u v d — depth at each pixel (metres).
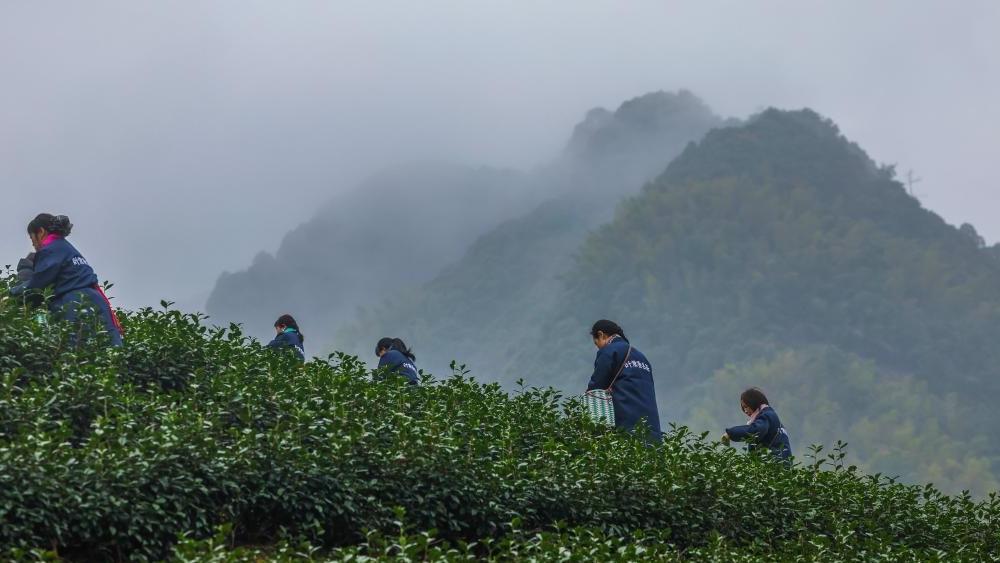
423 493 9.62
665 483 10.69
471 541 9.78
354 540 9.31
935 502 13.54
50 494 7.77
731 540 10.70
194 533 8.47
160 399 9.88
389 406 11.32
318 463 9.33
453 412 11.48
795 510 11.55
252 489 8.97
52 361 10.52
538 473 10.26
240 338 13.21
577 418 12.92
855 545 10.98
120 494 8.11
